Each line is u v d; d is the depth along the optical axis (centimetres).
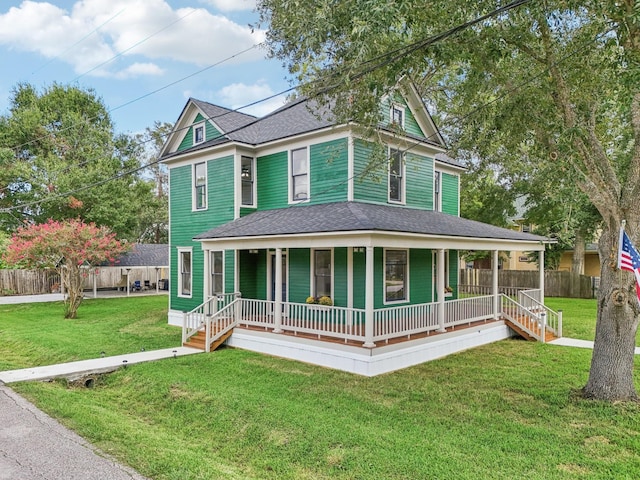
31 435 587
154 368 968
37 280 2703
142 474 481
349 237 968
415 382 870
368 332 926
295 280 1314
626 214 727
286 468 530
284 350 1082
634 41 652
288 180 1363
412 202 1423
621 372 743
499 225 2594
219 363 1016
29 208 2644
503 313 1401
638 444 578
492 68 825
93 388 912
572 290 2472
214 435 648
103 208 2628
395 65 763
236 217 1408
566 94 772
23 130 2800
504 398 768
